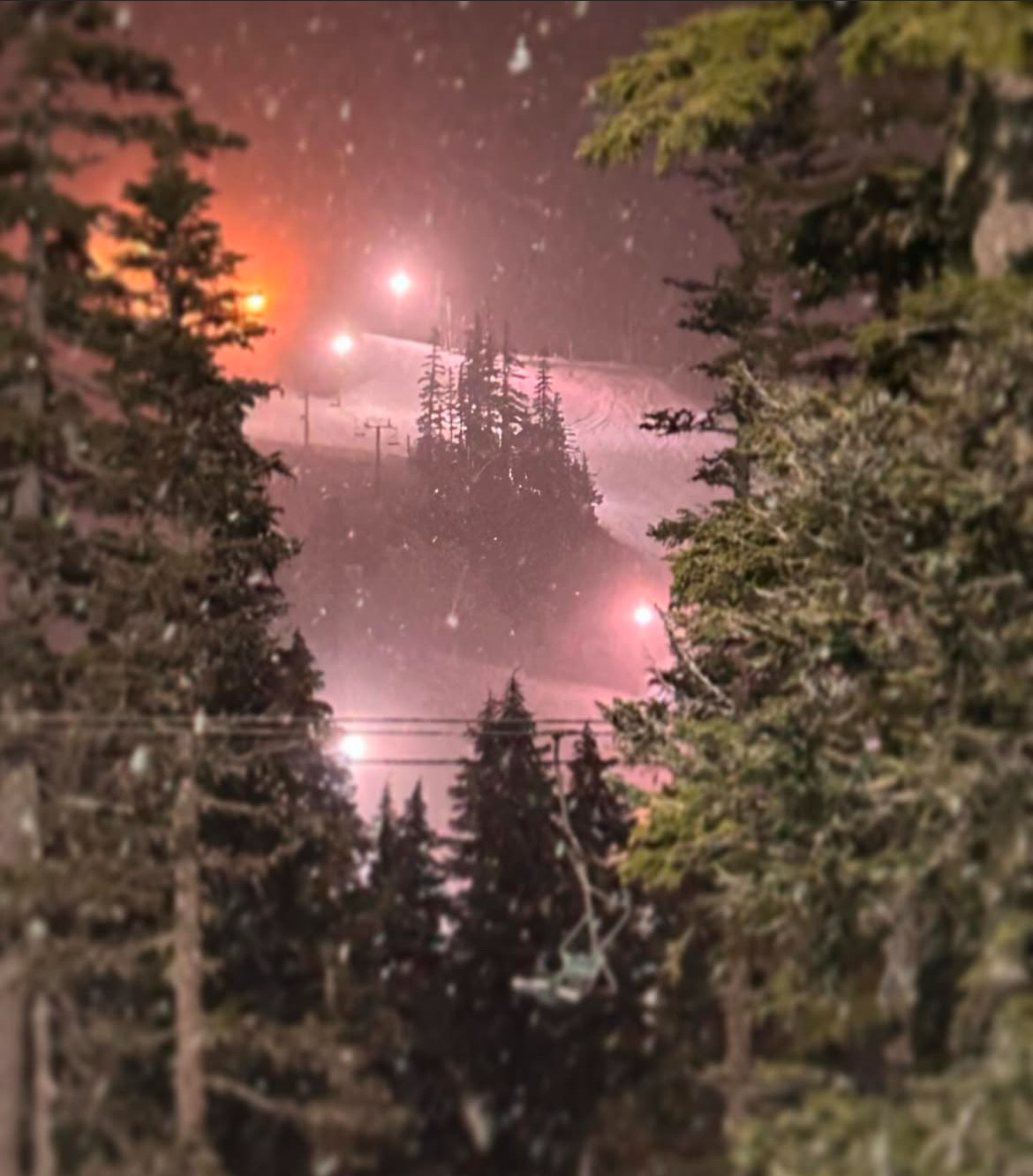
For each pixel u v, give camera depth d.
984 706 26.23
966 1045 23.19
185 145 33.28
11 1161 25.31
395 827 40.12
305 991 31.17
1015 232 26.81
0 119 29.19
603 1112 28.16
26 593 29.59
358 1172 26.88
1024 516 26.41
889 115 28.70
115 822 28.78
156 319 33.34
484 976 33.81
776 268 37.50
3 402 29.34
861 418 28.69
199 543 33.91
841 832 27.00
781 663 31.67
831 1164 22.16
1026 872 24.06
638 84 29.80
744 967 27.81
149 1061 27.36
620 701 35.09
